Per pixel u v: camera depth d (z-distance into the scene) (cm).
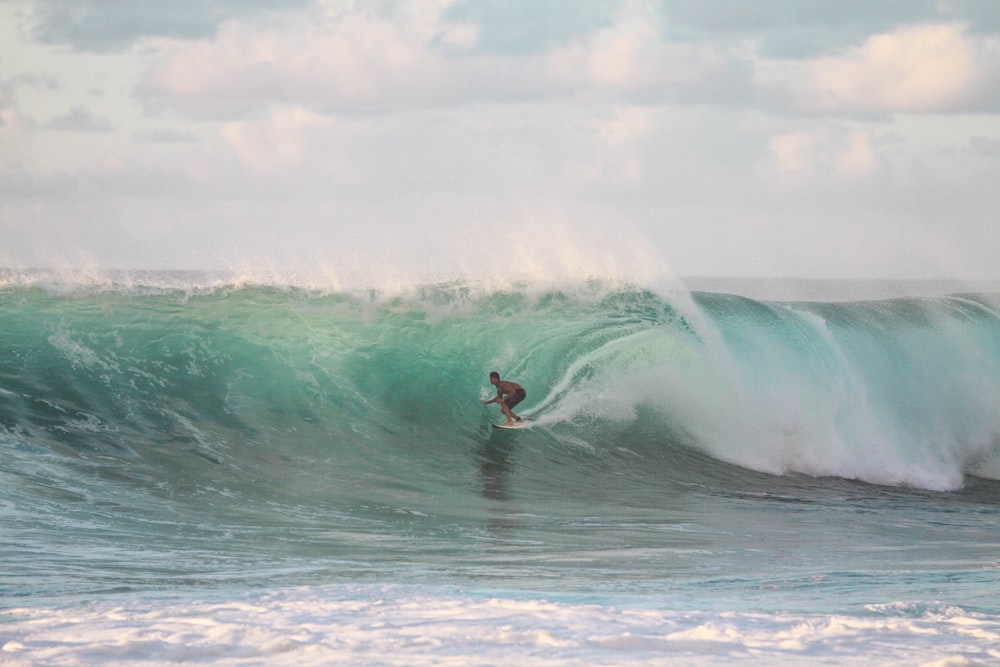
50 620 1961
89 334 6109
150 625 1909
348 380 6231
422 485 4947
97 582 2727
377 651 1720
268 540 3547
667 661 1691
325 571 2997
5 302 6338
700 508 4941
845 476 6431
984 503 5919
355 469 5122
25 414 5066
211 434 5259
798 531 4350
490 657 1686
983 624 2045
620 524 4309
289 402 5869
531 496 4928
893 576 3039
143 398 5547
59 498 3981
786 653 1762
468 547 3569
